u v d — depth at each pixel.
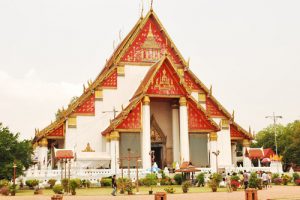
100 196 26.05
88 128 46.09
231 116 50.00
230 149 49.22
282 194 25.62
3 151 35.09
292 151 78.50
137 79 48.53
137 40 49.56
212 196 24.77
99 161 42.31
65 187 28.98
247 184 31.89
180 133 44.78
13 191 28.61
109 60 54.69
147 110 43.50
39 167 43.25
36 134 45.59
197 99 49.91
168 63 44.91
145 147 42.66
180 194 26.81
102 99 47.16
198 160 45.72
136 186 32.75
